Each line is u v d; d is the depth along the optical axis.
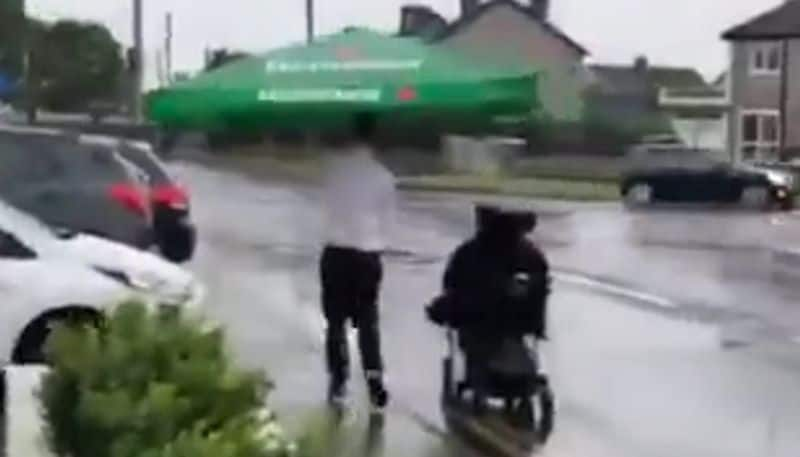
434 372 13.16
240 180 47.22
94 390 5.96
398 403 11.66
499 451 10.13
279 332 15.29
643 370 13.73
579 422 11.20
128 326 6.20
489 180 55.66
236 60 14.59
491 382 11.51
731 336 16.02
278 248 25.45
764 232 33.38
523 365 11.52
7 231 12.26
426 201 43.44
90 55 76.50
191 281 12.88
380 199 11.12
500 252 11.41
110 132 47.41
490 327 11.49
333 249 11.23
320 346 14.31
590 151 65.75
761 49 68.94
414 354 14.21
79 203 18.20
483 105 11.89
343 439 6.61
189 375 5.89
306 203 37.41
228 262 22.88
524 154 62.00
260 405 5.99
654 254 26.89
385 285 20.27
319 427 5.70
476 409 11.52
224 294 18.55
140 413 5.72
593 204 44.44
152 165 20.11
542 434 10.76
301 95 11.52
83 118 70.44
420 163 57.34
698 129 75.25
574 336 15.90
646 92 74.56
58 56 75.81
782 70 66.88
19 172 18.16
